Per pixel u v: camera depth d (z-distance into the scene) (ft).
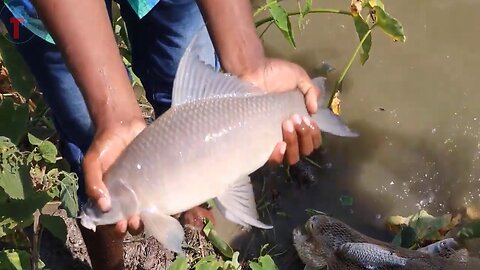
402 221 4.85
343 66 5.65
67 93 3.74
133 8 3.82
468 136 5.27
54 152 3.74
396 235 4.73
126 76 3.01
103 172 2.92
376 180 5.11
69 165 4.06
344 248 4.20
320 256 4.47
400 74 5.59
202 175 2.96
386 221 4.94
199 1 3.33
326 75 5.61
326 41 5.78
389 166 5.16
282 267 4.72
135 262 4.69
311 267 4.53
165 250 4.73
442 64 5.62
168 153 2.91
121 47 5.06
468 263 4.11
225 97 3.11
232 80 3.14
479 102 5.42
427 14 5.86
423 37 5.76
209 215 4.77
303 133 3.22
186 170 2.93
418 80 5.55
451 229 4.80
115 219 2.89
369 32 4.92
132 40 4.25
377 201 5.03
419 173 5.13
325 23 5.85
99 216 2.88
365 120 5.37
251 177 5.09
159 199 2.90
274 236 4.86
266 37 5.82
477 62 5.61
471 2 5.88
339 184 5.10
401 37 4.78
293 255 4.75
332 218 4.53
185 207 2.98
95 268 4.40
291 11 5.92
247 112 3.10
